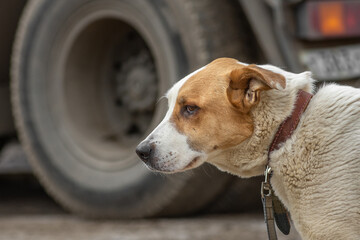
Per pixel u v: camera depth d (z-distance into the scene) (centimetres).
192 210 1019
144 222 1002
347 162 551
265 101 574
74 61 1063
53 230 980
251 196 1068
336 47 836
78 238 914
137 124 1056
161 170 597
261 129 577
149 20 955
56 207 1253
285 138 573
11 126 1286
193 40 913
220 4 935
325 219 555
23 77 1102
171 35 931
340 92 572
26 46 1098
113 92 1071
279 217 614
